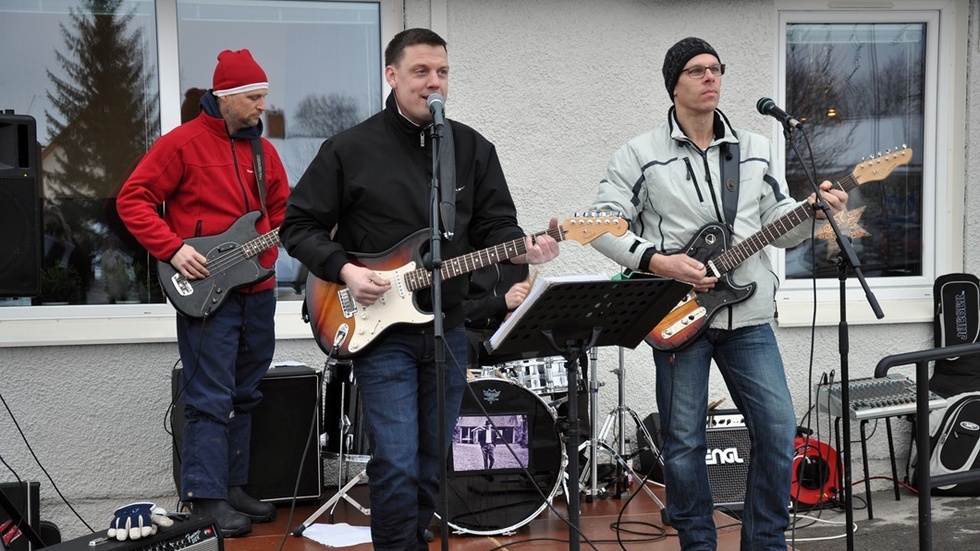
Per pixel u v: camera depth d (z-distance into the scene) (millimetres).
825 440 5504
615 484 4941
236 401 4434
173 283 4207
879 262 5680
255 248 4262
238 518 4258
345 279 3049
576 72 5246
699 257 3451
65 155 4957
